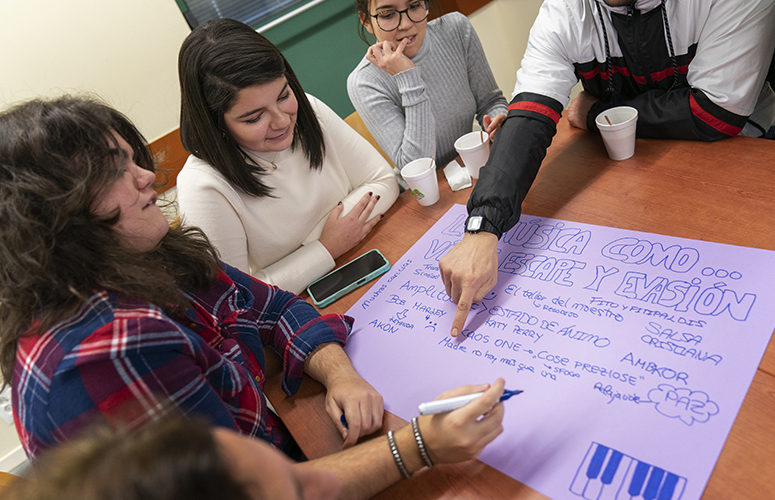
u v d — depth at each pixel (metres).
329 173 1.35
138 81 2.37
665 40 1.04
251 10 2.62
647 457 0.54
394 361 0.81
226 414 0.64
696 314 0.67
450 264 0.88
